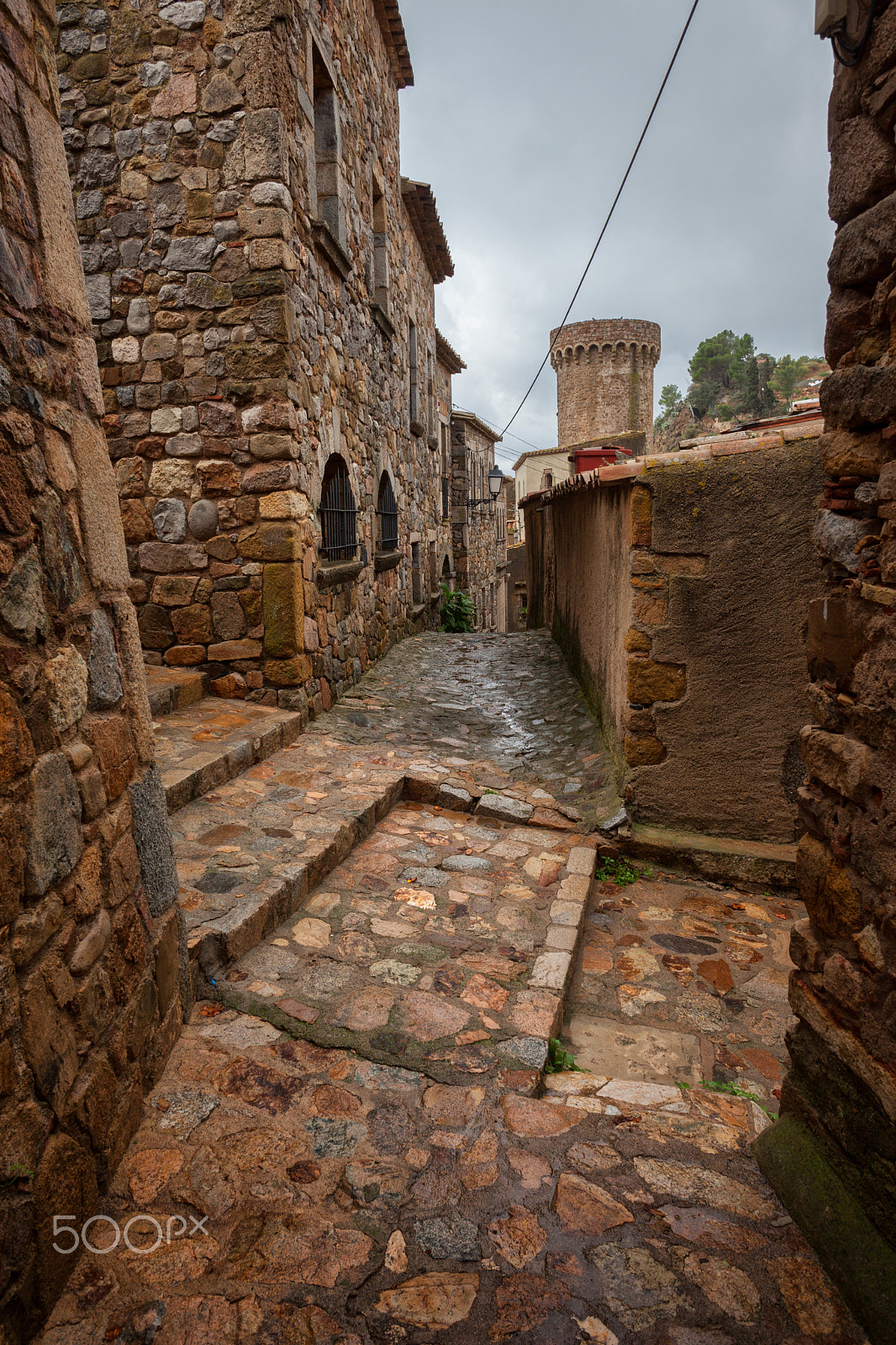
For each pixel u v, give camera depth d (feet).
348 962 9.38
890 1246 5.03
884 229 4.92
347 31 22.21
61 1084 5.04
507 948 9.94
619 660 14.48
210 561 16.93
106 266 16.48
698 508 12.66
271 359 16.19
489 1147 6.51
